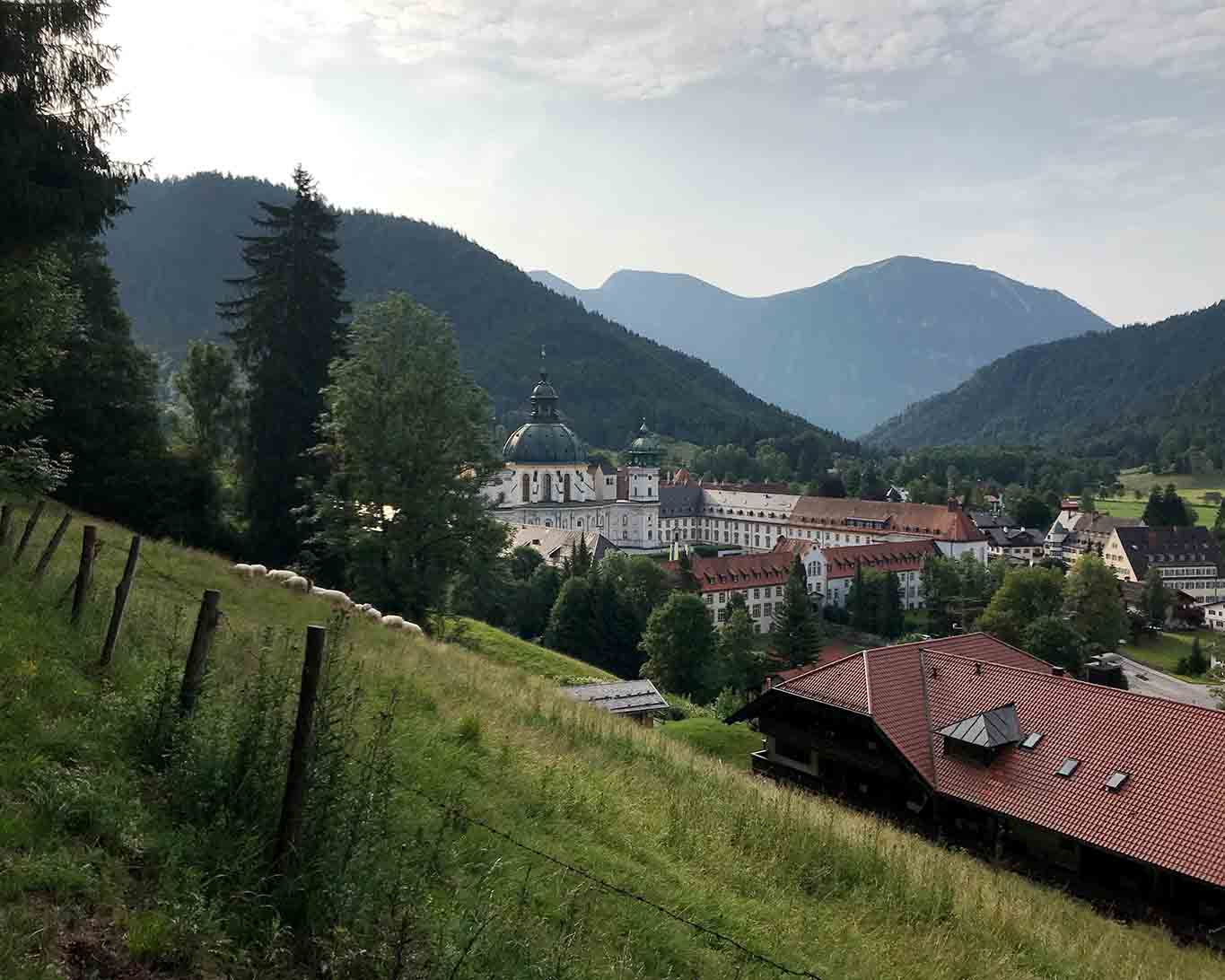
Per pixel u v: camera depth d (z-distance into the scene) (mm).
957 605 133000
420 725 19219
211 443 72000
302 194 59438
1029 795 33594
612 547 141375
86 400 54656
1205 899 28562
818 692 40781
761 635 139125
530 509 183875
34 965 7707
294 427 58062
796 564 141000
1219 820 29609
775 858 19578
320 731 11141
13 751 11016
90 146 26469
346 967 9172
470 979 9523
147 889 9508
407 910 9570
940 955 16750
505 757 19188
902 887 20172
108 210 27734
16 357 30203
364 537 48625
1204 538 189125
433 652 32219
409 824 13141
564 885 13539
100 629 17484
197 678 12688
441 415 49219
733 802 23469
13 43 23703
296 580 37312
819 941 15539
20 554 22297
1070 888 31547
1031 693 37906
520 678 34281
